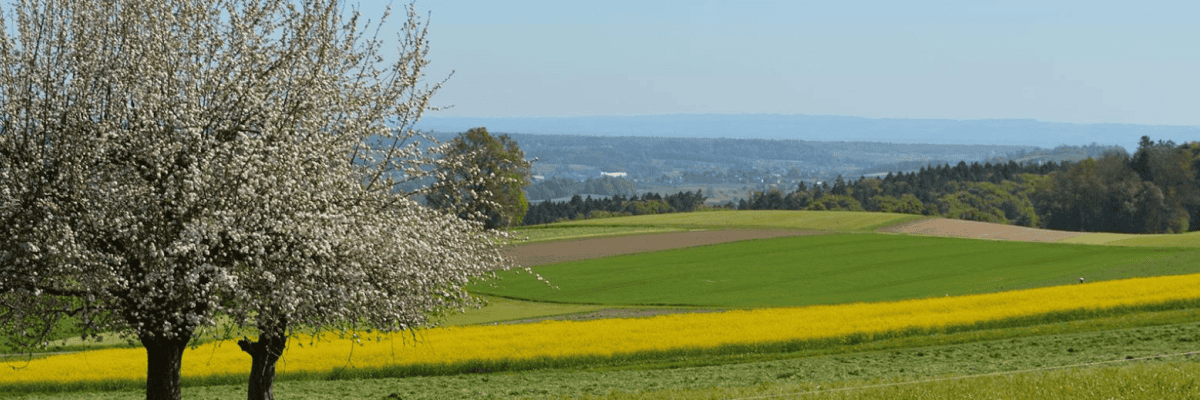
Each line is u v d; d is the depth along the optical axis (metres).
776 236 92.12
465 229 17.00
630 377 25.91
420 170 16.19
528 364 28.59
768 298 56.53
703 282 64.75
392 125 15.98
